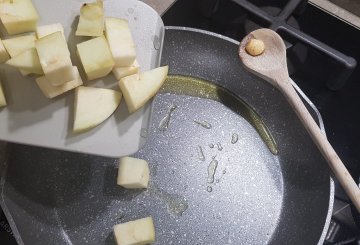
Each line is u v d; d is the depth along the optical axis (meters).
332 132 0.31
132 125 0.22
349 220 0.29
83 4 0.23
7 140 0.21
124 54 0.22
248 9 0.30
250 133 0.31
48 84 0.22
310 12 0.33
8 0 0.22
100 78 0.23
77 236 0.27
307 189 0.29
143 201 0.28
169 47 0.31
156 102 0.31
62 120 0.22
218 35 0.30
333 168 0.25
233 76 0.32
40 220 0.27
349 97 0.32
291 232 0.28
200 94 0.32
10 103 0.22
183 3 0.32
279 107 0.31
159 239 0.27
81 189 0.28
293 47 0.31
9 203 0.26
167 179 0.29
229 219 0.28
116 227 0.26
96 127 0.22
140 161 0.28
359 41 0.32
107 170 0.29
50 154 0.29
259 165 0.30
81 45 0.22
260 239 0.28
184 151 0.30
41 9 0.23
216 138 0.30
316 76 0.32
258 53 0.28
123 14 0.24
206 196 0.29
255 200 0.29
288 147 0.30
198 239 0.27
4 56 0.22
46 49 0.21
